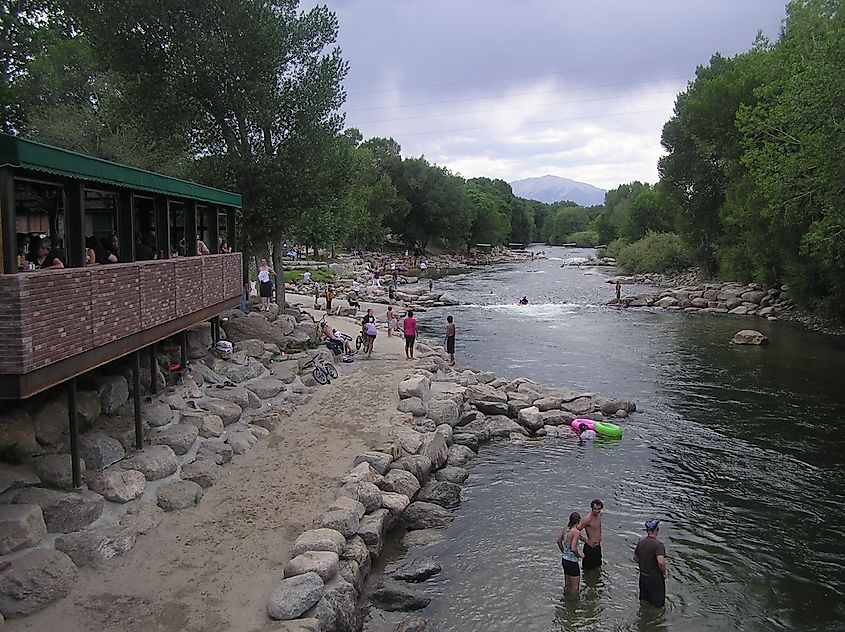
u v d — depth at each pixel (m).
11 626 8.84
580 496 15.84
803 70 29.08
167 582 10.26
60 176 10.69
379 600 11.16
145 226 18.00
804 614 11.16
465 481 16.80
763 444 19.25
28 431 11.40
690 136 56.91
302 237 51.62
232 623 9.27
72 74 36.94
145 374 16.16
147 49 26.52
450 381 24.83
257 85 27.36
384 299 49.34
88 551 10.39
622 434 20.19
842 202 27.89
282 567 10.81
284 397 20.25
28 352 9.21
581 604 11.35
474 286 66.06
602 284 67.88
